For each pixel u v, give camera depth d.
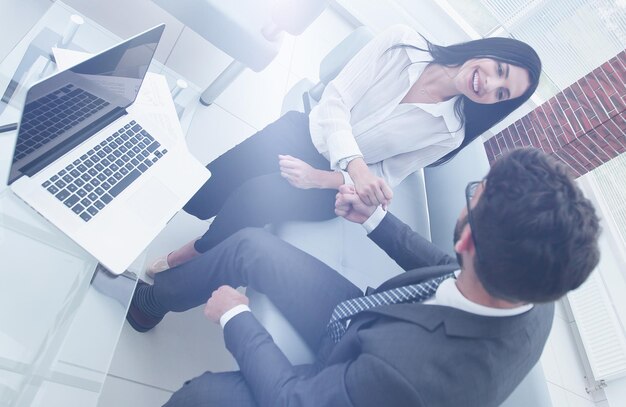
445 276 0.81
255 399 0.91
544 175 0.61
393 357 0.68
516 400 1.19
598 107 2.06
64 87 0.76
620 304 2.40
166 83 1.23
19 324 0.72
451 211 1.76
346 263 1.43
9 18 1.58
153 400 1.36
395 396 0.65
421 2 2.86
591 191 2.64
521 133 2.42
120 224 0.88
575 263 0.57
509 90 1.16
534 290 0.60
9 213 0.78
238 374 0.97
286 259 1.13
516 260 0.58
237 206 1.36
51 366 0.73
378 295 0.90
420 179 2.00
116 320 0.82
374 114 1.30
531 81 1.15
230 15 1.54
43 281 0.77
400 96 1.26
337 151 1.21
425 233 1.78
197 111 1.98
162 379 1.41
